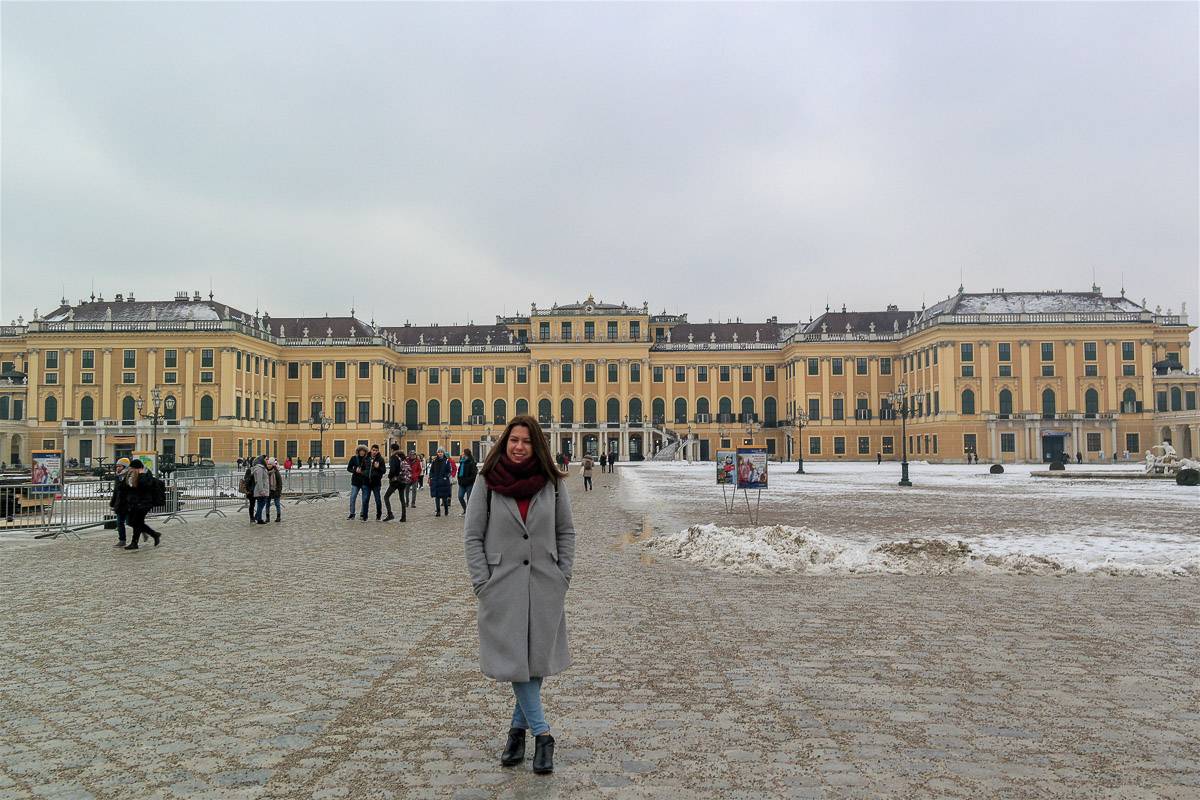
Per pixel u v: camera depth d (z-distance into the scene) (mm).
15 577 16359
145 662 9766
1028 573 15797
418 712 7910
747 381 126562
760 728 7414
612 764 6637
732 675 9078
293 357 119938
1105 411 101375
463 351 127438
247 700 8297
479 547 6742
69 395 104000
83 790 6207
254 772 6508
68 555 19828
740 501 35781
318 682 8906
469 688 8672
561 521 6895
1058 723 7508
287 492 43000
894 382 117312
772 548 17500
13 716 7855
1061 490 42625
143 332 103125
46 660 9883
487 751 6926
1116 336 101625
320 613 12578
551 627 6645
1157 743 7016
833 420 117250
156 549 20953
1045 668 9289
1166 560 17234
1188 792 6070
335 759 6762
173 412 102875
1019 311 105812
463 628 11508
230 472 49875
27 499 30281
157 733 7383
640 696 8359
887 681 8812
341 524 27578
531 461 6820
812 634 11008
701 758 6742
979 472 70875
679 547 18859
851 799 5961
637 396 125375
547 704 8125
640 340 124875
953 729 7359
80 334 103750
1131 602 13070
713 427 125438
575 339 125688
